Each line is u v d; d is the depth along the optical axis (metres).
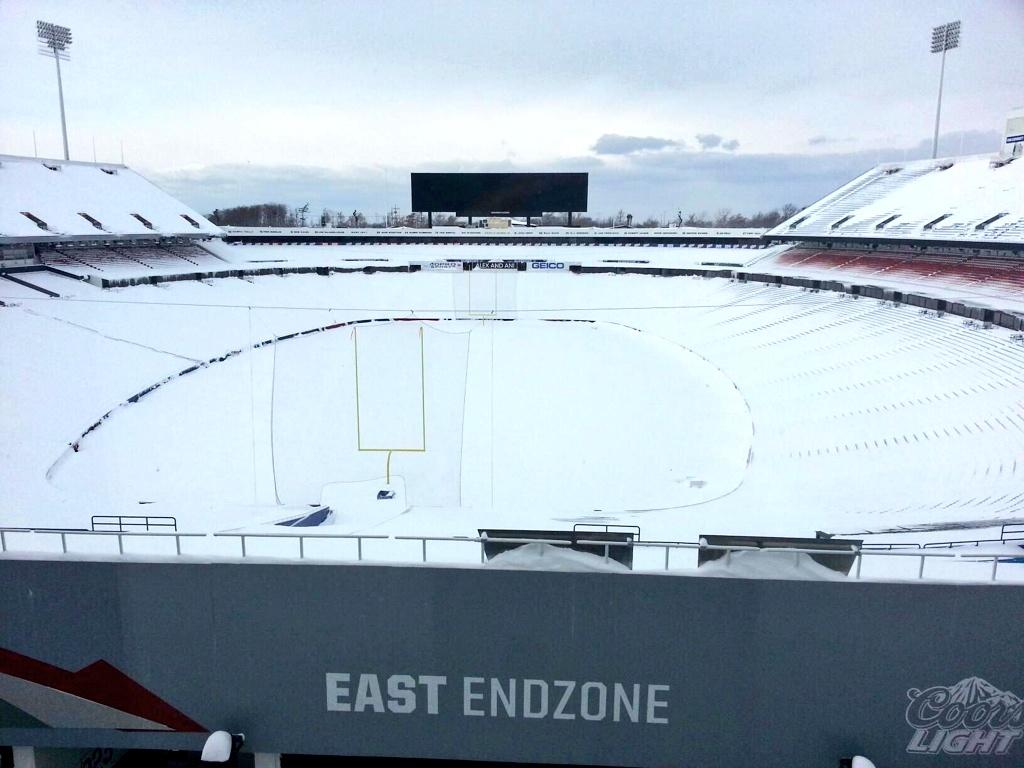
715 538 4.16
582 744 4.36
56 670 4.41
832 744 4.21
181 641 4.34
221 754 4.20
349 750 4.47
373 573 4.17
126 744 4.50
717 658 4.15
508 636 4.21
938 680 4.05
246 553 4.40
